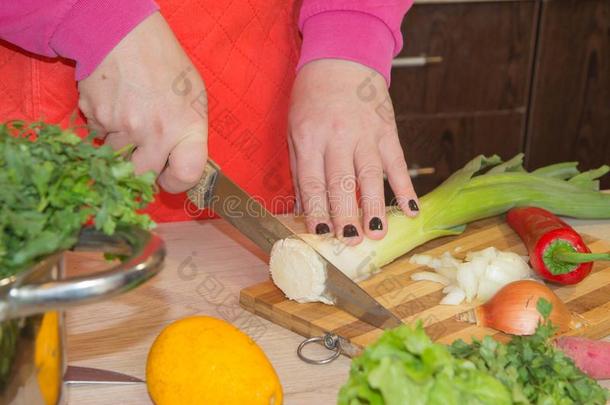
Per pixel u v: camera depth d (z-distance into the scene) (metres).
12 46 1.12
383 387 0.55
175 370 0.70
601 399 0.66
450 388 0.55
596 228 1.23
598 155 2.44
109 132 0.99
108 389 0.79
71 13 0.92
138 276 0.52
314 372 0.83
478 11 2.18
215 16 1.19
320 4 1.14
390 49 1.16
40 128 0.66
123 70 0.93
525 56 2.27
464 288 0.99
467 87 2.26
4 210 0.57
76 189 0.60
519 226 1.13
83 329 0.89
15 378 0.61
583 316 0.94
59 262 0.61
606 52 2.30
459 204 1.14
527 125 2.36
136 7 0.92
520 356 0.66
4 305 0.50
